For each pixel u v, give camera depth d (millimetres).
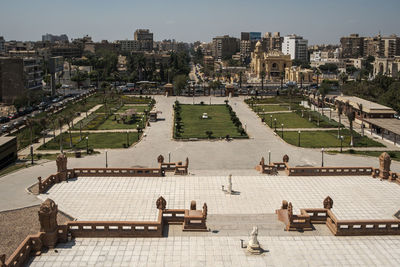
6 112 153125
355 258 36281
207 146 96562
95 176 60594
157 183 58062
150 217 46562
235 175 62625
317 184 57688
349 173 61531
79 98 173875
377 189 55469
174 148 94562
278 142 100750
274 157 86312
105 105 147250
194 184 57906
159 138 105062
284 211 46750
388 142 100000
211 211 48281
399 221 40250
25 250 35156
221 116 138250
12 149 82312
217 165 79562
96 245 38094
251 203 51000
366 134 108688
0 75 171375
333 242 39094
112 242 38719
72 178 59875
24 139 102688
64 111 140875
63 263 35031
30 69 196000
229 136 104062
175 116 133500
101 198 52375
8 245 43375
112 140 102500
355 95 161250
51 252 36656
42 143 99688
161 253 36938
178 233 40781
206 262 35531
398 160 83438
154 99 178750
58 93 197375
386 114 112375
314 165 80188
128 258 36031
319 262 35625
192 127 118812
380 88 164750
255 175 62469
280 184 57969
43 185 55375
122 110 149000
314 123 122812
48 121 102938
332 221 41594
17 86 171375
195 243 38812
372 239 39656
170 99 180875
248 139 103875
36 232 46438
